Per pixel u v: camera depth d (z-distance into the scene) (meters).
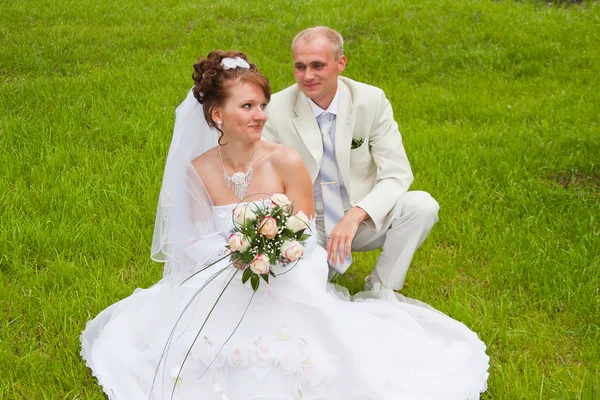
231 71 3.30
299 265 3.43
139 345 3.57
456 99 7.48
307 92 3.82
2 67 7.64
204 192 3.50
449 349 3.59
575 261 4.59
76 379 3.46
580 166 5.93
